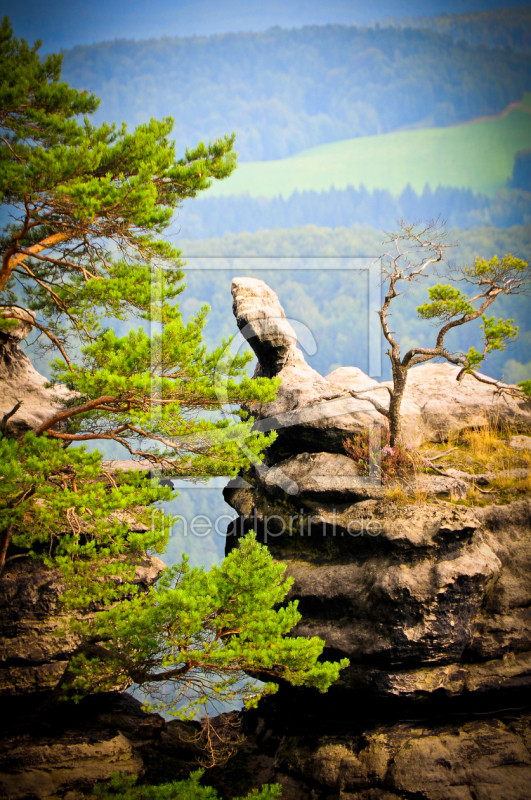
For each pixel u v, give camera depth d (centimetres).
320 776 1027
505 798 945
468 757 988
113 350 930
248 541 913
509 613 1065
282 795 1044
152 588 938
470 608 1030
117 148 1016
